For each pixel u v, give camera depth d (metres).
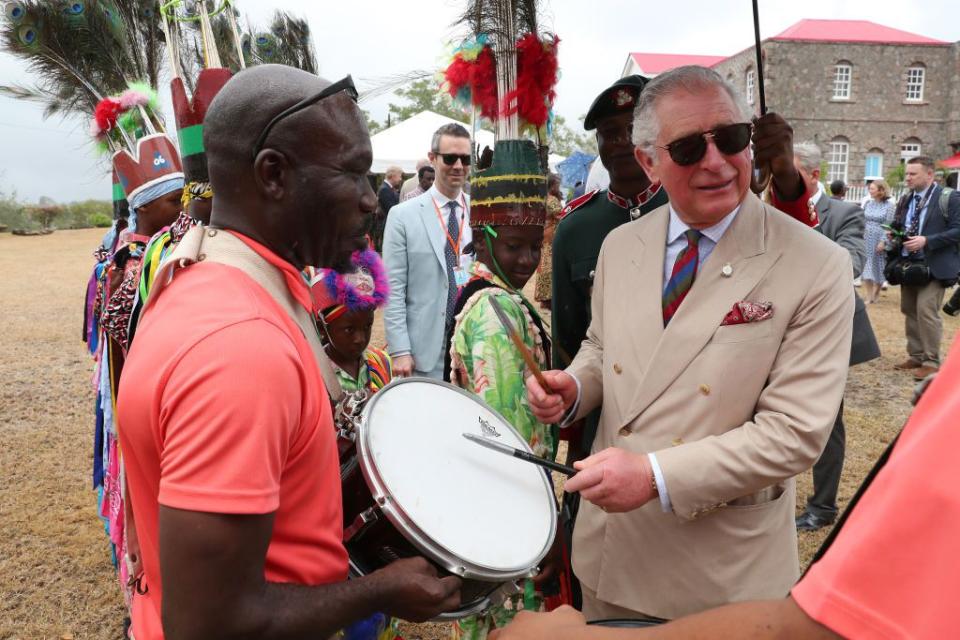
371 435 1.32
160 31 2.70
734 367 1.66
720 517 1.70
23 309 10.42
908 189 6.45
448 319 3.92
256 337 0.98
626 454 1.61
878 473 0.74
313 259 1.19
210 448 0.92
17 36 2.49
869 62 30.33
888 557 0.66
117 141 2.66
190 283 1.07
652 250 1.88
